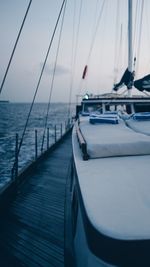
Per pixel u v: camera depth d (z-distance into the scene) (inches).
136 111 311.3
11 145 1174.3
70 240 129.3
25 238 150.7
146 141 111.3
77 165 98.0
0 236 153.0
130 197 65.2
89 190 71.1
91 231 53.2
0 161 848.3
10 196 206.4
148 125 174.1
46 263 127.6
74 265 92.3
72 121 992.2
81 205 68.6
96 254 51.4
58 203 203.5
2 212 185.6
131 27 316.8
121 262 48.0
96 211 58.1
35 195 221.3
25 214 183.0
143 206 59.8
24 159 871.1
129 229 49.9
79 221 82.5
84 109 324.8
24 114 5344.5
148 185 73.2
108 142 113.0
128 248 47.6
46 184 251.6
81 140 120.4
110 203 62.1
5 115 4901.6
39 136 1523.1
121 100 309.0
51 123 2827.3
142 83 264.4
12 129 2106.3
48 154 395.9
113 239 48.1
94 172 87.9
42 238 150.3
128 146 109.7
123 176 82.0
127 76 311.7
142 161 100.0
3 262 129.1
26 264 127.1
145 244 47.5
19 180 244.5
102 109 316.8
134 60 312.5
